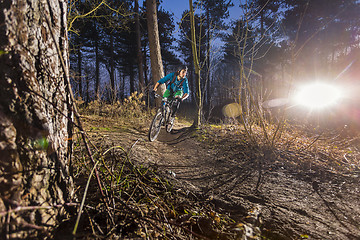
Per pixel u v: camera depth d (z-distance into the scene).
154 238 1.69
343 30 18.03
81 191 2.04
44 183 1.43
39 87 1.44
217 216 2.11
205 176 3.26
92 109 7.08
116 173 2.41
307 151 4.38
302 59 18.44
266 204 2.48
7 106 1.27
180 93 5.57
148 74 26.73
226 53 22.88
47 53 1.50
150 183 2.62
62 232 1.45
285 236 1.95
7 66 1.28
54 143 1.54
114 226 1.59
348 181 3.19
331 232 2.01
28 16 1.38
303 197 2.69
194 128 6.20
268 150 4.28
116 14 6.53
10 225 1.19
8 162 1.23
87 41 25.02
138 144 4.33
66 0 1.74
